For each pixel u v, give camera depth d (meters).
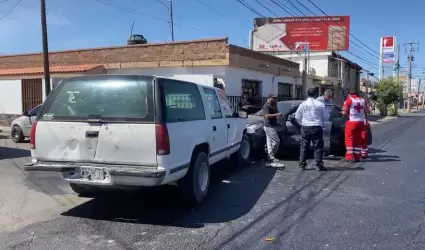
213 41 16.62
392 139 16.05
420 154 11.59
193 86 6.47
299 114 9.05
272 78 21.22
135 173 5.04
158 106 5.19
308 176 8.34
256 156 10.69
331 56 32.91
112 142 5.23
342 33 34.50
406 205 6.15
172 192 6.86
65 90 5.64
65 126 5.43
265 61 20.05
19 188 7.07
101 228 5.12
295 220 5.44
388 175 8.44
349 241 4.68
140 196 6.64
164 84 5.43
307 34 34.97
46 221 5.38
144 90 5.29
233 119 8.16
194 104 6.34
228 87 16.67
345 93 35.66
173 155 5.29
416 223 5.30
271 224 5.28
